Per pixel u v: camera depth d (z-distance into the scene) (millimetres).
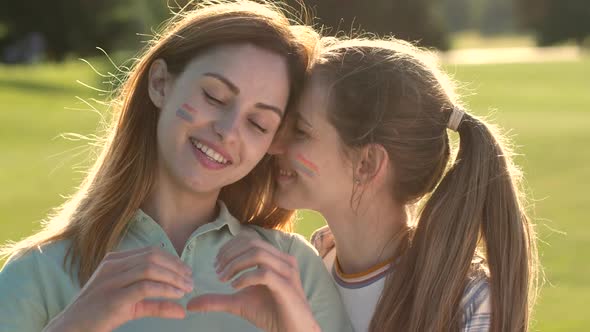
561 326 7246
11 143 19297
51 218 3826
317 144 3512
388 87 3525
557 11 85875
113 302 2498
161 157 3260
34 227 10820
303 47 3398
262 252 2723
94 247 3158
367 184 3561
